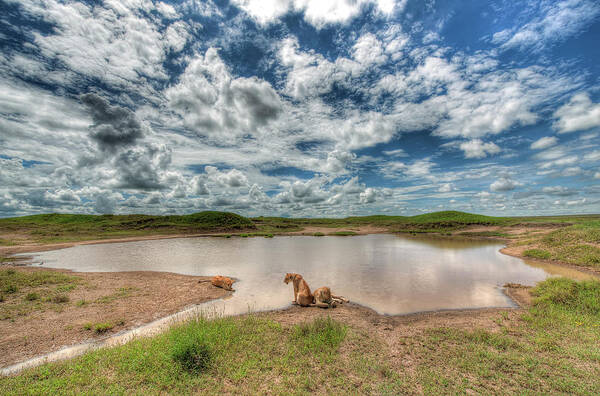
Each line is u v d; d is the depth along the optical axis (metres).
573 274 15.59
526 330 7.43
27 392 4.39
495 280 14.38
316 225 83.75
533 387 4.80
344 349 6.34
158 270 17.14
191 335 6.14
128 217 64.50
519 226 51.47
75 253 25.48
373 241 39.28
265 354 5.94
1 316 8.55
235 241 39.06
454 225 62.97
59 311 9.14
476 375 5.22
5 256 23.81
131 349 5.93
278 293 11.86
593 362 5.55
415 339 6.98
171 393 4.50
